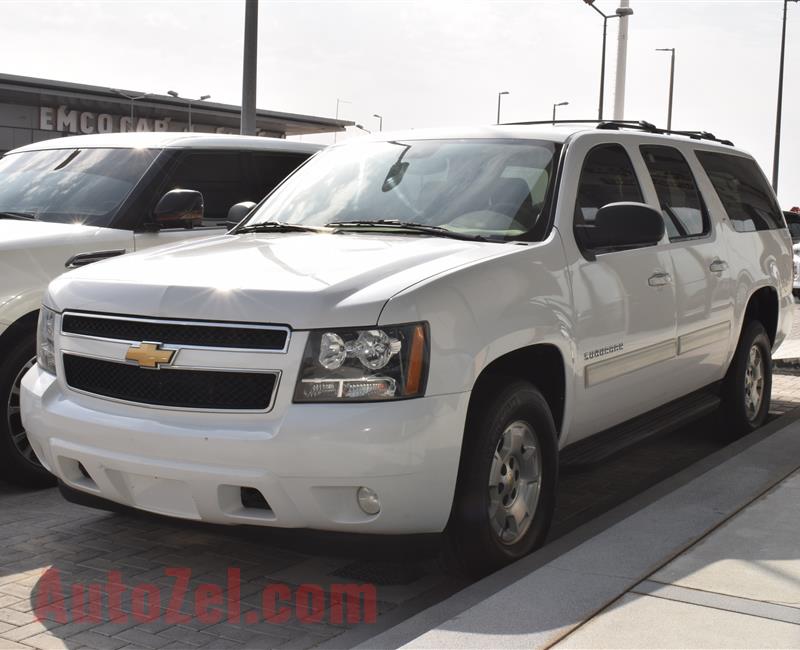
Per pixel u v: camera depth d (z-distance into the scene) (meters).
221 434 3.86
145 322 4.10
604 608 3.56
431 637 3.35
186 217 6.53
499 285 4.32
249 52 14.97
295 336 3.86
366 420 3.77
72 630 3.90
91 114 68.62
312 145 8.31
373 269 4.17
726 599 3.62
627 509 4.89
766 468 5.38
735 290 6.50
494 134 5.49
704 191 6.47
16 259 5.96
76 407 4.26
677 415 5.98
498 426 4.20
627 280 5.22
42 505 5.67
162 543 4.97
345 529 3.89
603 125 5.83
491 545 4.20
